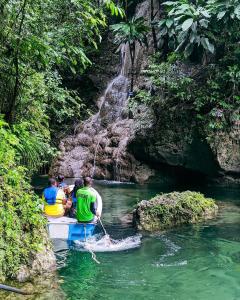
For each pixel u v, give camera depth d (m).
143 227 7.47
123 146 13.84
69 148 16.20
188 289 4.84
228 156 11.63
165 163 12.71
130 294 4.67
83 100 18.27
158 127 12.62
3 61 6.57
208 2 11.38
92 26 6.71
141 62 16.77
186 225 7.65
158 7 16.91
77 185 7.61
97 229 7.46
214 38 11.59
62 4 6.55
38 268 5.06
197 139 11.96
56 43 6.61
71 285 4.86
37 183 12.72
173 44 13.01
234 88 11.60
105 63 18.95
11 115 7.02
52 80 8.88
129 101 14.45
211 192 11.02
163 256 5.99
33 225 5.30
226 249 6.26
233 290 4.80
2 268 4.68
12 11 6.10
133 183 13.11
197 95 11.91
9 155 5.05
